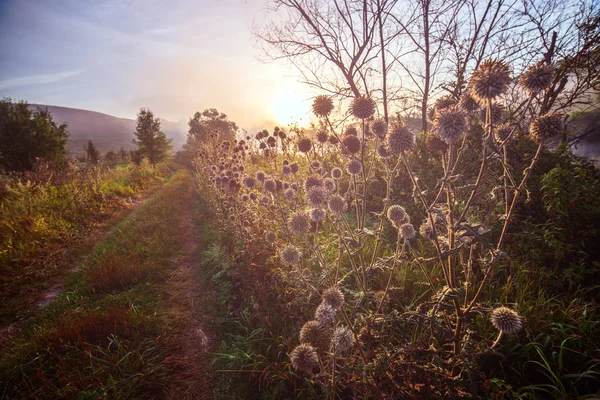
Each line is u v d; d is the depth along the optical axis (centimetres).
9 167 1861
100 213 1076
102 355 348
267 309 368
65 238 805
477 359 246
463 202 413
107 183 1527
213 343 374
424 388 203
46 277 606
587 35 636
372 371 214
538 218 419
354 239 280
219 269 552
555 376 237
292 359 197
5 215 855
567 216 367
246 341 342
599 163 559
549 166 477
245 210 563
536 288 343
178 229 903
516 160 502
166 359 345
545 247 381
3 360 354
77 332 369
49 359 345
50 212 962
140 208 1157
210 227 860
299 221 303
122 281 526
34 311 488
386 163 292
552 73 197
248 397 290
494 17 784
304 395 275
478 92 196
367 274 265
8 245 690
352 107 272
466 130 207
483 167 193
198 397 301
